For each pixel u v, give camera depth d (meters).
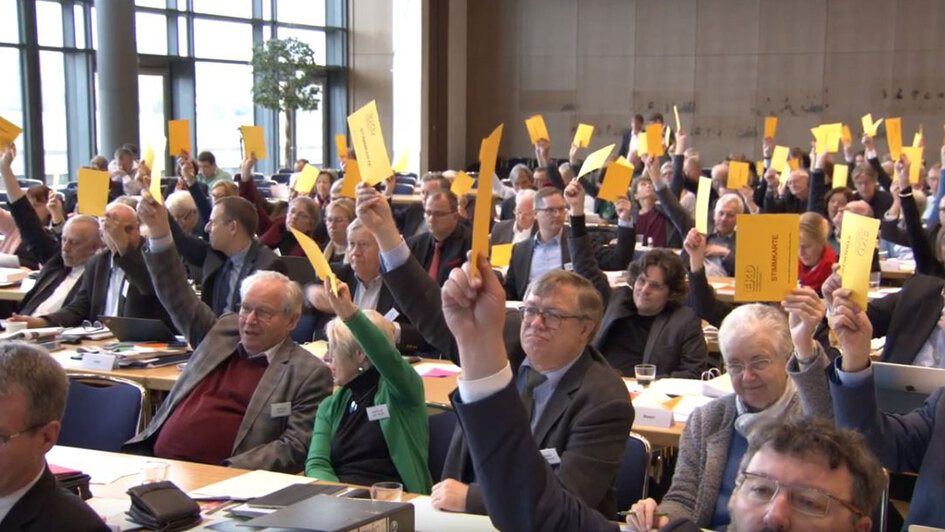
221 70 16.86
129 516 2.56
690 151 11.09
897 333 4.40
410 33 19.22
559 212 6.38
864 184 8.79
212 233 5.68
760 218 2.51
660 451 4.07
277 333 3.80
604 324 4.76
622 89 19.84
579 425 2.75
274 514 2.25
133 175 11.01
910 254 8.27
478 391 1.74
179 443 3.73
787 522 1.82
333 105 19.62
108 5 13.16
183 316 4.26
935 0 17.48
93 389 3.88
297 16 18.42
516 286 6.52
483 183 1.60
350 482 3.38
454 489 2.71
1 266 7.57
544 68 20.42
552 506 1.79
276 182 14.48
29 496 2.17
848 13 18.11
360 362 3.48
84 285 5.78
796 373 2.57
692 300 4.80
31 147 13.42
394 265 2.85
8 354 2.16
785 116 18.70
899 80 17.86
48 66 13.64
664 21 19.42
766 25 18.69
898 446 2.68
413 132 19.45
